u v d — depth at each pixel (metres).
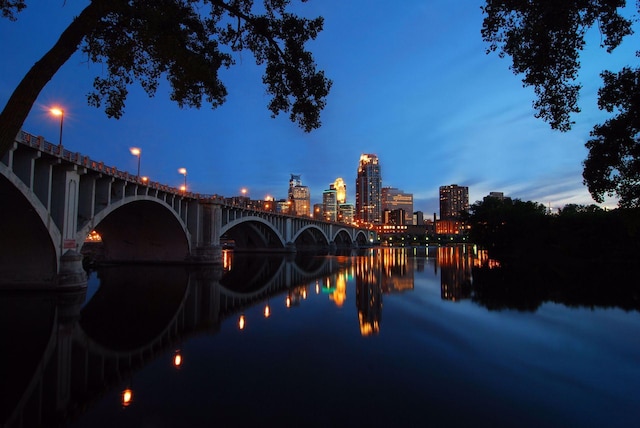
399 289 34.25
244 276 44.53
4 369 13.41
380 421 9.20
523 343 16.31
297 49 10.49
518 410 9.85
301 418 9.36
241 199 88.19
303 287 35.75
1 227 26.33
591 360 14.00
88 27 7.46
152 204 44.56
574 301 26.94
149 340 16.95
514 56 9.56
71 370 13.25
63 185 28.64
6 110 6.82
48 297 26.39
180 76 10.06
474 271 50.34
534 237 66.94
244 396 10.74
